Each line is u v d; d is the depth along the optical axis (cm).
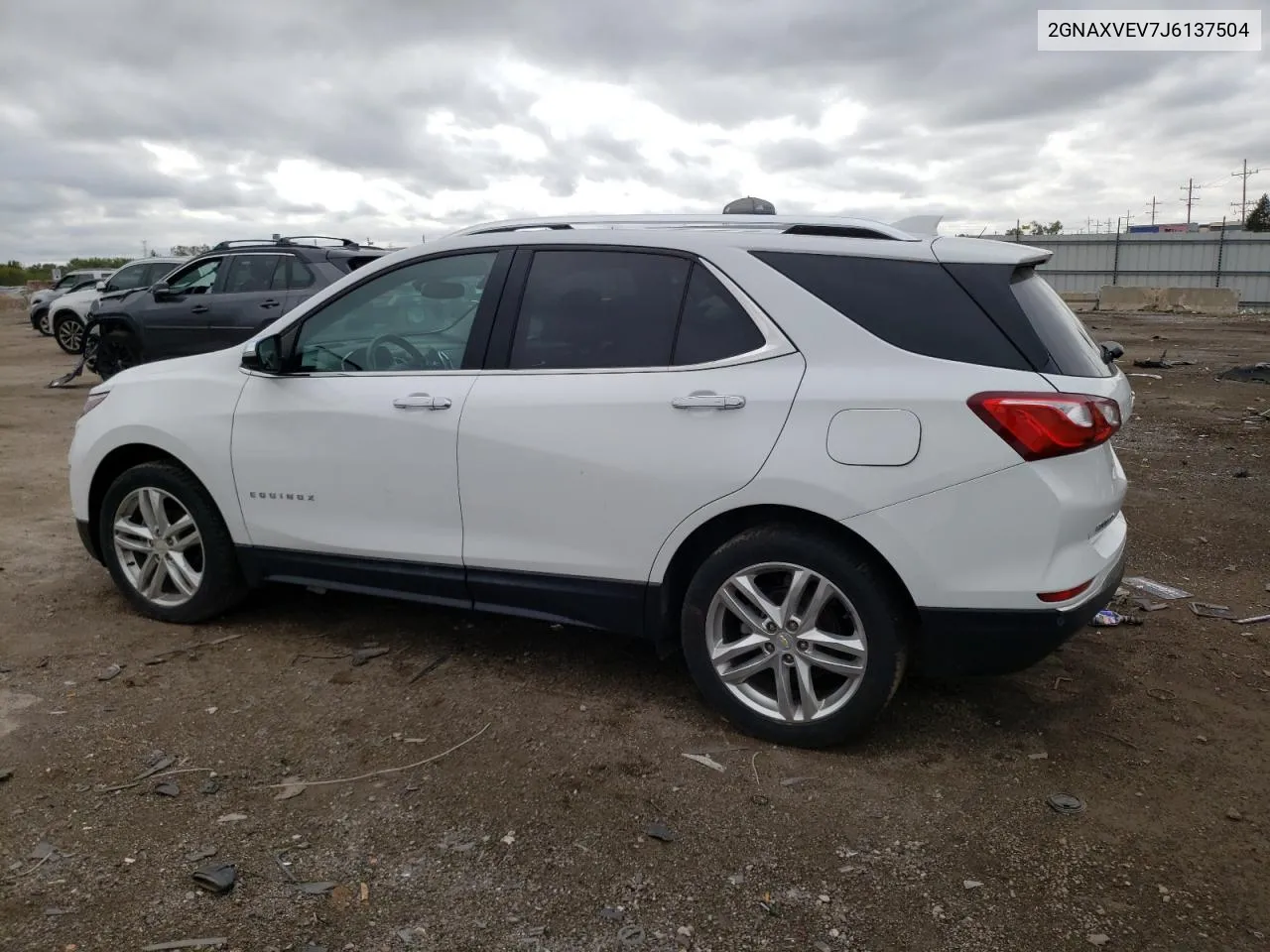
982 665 325
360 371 411
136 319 1198
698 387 344
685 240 361
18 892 263
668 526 349
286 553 428
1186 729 369
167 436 439
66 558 557
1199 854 291
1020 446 307
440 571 395
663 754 344
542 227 407
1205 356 1784
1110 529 354
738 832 298
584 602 371
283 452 417
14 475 790
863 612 328
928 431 314
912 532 316
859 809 312
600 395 357
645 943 251
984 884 276
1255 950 250
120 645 433
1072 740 359
